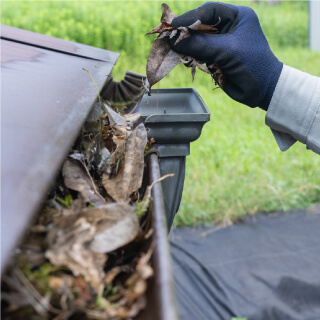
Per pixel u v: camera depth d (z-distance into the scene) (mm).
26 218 462
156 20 6574
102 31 6223
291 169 3910
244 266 2695
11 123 591
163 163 1139
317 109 1087
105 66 1172
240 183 3561
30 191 493
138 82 1482
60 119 651
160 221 596
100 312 485
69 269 510
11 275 465
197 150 4094
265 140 4402
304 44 7805
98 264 519
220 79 1074
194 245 2926
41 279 475
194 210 3242
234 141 4285
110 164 863
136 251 619
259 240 2996
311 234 3072
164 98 1306
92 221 564
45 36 1378
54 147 578
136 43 6078
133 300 493
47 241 515
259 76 1064
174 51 1011
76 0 7301
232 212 3258
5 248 430
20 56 971
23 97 683
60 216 583
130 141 906
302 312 2365
